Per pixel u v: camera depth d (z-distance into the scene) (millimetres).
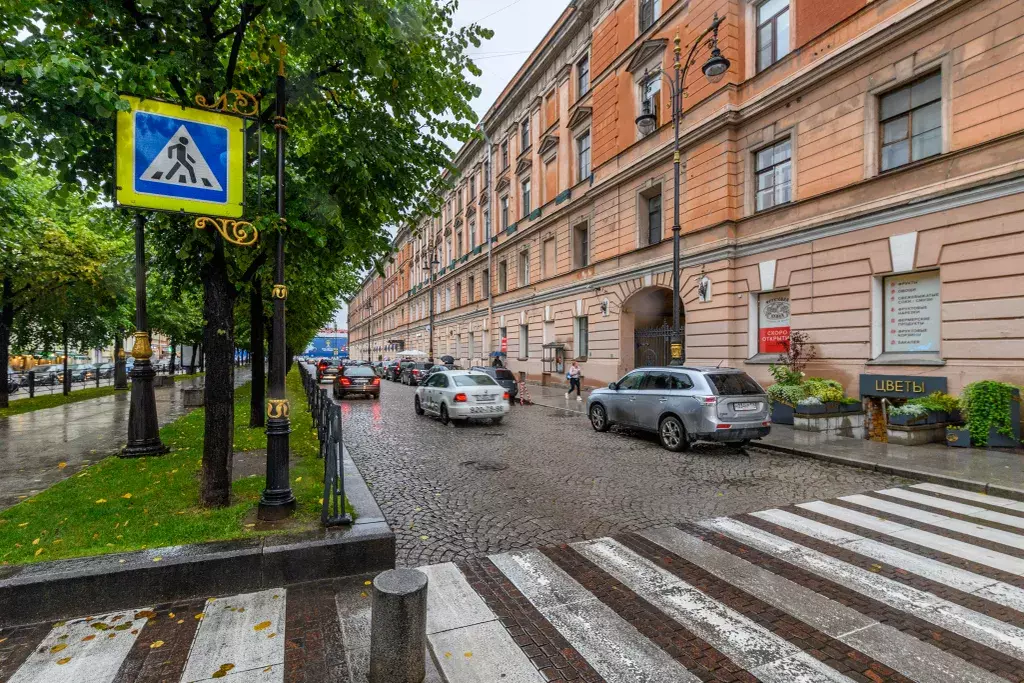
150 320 25641
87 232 15445
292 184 6449
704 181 15477
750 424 9031
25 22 4465
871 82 11180
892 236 10680
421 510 5957
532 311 27656
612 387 11547
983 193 9172
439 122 7363
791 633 3295
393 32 5496
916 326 10547
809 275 12469
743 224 14445
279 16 5562
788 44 13352
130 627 3281
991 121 9148
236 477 6574
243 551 3828
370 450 9641
